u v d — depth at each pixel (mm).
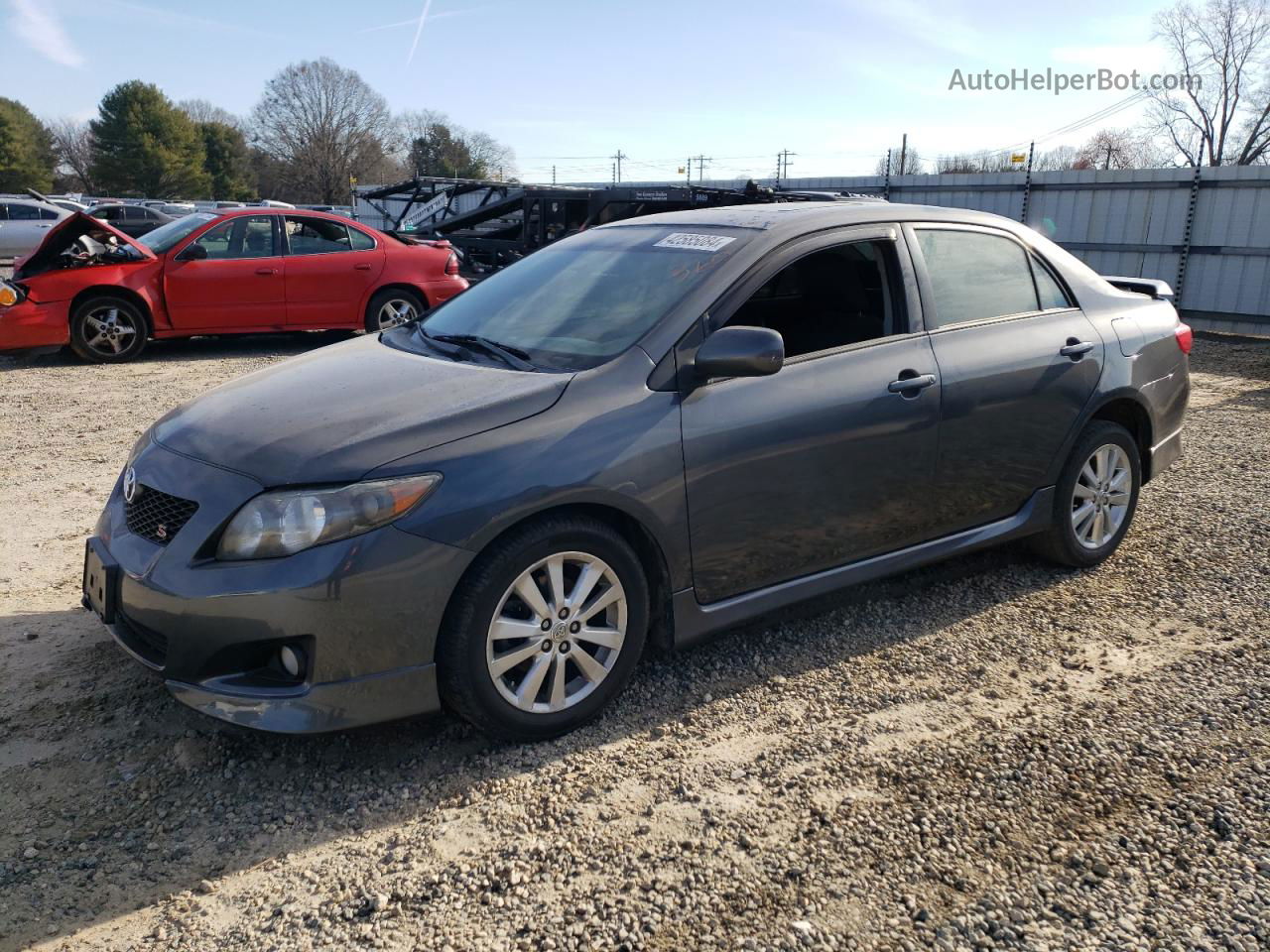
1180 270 14375
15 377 9211
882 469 3652
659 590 3258
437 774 2910
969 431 3891
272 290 10461
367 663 2717
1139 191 14664
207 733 3100
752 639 3826
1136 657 3682
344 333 12586
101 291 9820
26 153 81500
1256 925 2277
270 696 2682
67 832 2619
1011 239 4297
